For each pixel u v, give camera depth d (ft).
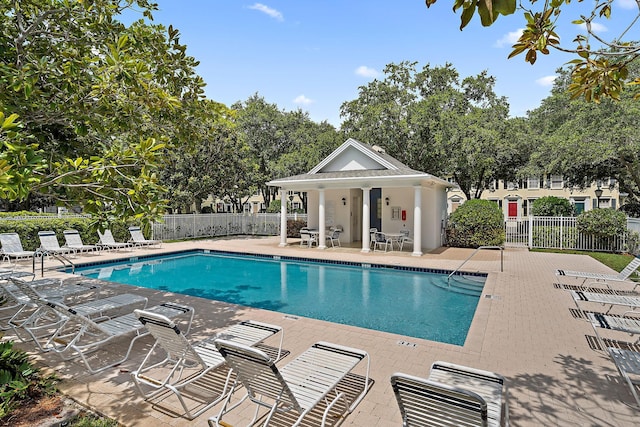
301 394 10.89
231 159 81.92
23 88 14.30
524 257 48.62
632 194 78.84
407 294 33.60
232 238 78.07
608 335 19.21
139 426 11.28
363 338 18.98
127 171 14.88
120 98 16.37
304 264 48.88
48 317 22.15
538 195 116.78
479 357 16.49
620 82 12.24
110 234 55.62
